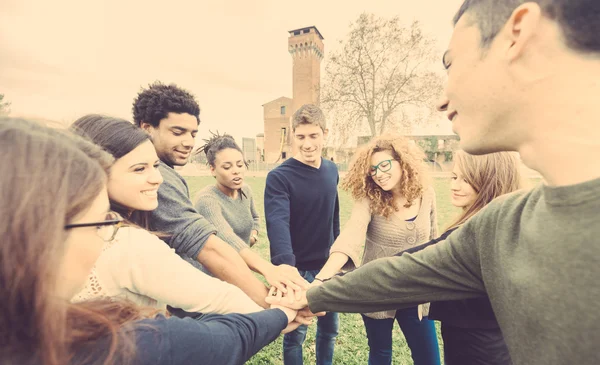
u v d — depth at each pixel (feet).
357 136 89.45
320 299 3.83
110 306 1.75
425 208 5.84
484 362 3.49
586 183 1.49
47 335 1.28
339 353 8.64
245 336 2.35
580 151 1.50
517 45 1.54
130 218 3.86
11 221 1.23
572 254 1.53
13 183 1.26
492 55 1.65
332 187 7.80
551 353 1.65
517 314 1.90
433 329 5.29
